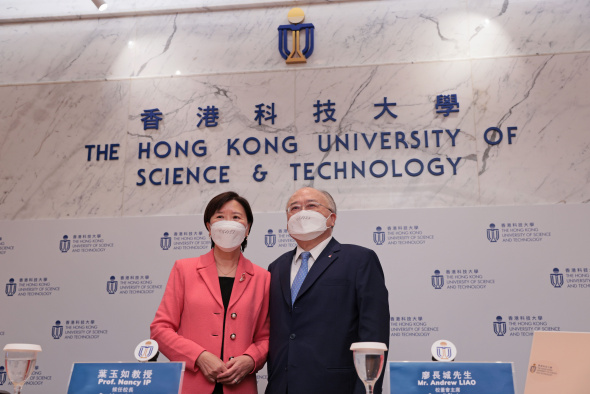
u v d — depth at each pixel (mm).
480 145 3973
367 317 2562
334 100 4180
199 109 4289
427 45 4203
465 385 1930
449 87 4102
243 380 2559
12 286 4059
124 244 4066
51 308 3994
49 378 3869
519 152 3928
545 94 4004
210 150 4199
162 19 4512
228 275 2807
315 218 2807
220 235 2756
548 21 4133
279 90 4254
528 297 3670
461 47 4168
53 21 4605
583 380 1709
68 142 4328
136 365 2053
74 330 3941
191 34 4449
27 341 3941
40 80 4480
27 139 4359
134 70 4426
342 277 2662
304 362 2512
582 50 4043
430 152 4004
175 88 4352
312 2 4387
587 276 3656
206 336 2600
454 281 3754
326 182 4039
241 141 4195
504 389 1907
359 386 2428
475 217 3834
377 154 4047
